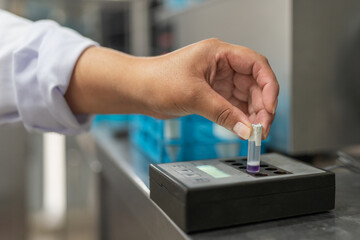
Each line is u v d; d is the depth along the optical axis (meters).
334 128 0.80
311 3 0.74
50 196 1.64
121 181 0.74
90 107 0.63
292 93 0.76
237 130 0.45
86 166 1.58
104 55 0.59
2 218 1.56
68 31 0.65
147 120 0.83
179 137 0.75
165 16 1.33
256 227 0.41
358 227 0.41
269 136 0.84
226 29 0.94
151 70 0.52
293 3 0.73
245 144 0.78
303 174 0.44
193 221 0.39
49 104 0.60
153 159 0.79
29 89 0.61
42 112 0.62
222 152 0.78
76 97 0.61
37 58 0.62
